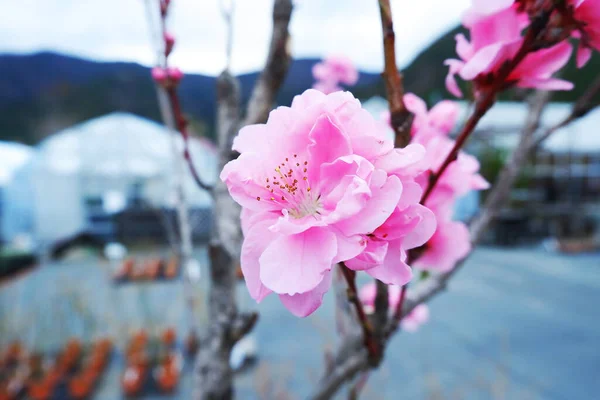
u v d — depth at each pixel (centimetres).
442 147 11
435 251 12
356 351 14
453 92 10
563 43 9
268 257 8
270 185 9
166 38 14
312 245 8
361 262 8
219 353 14
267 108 14
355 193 8
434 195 11
